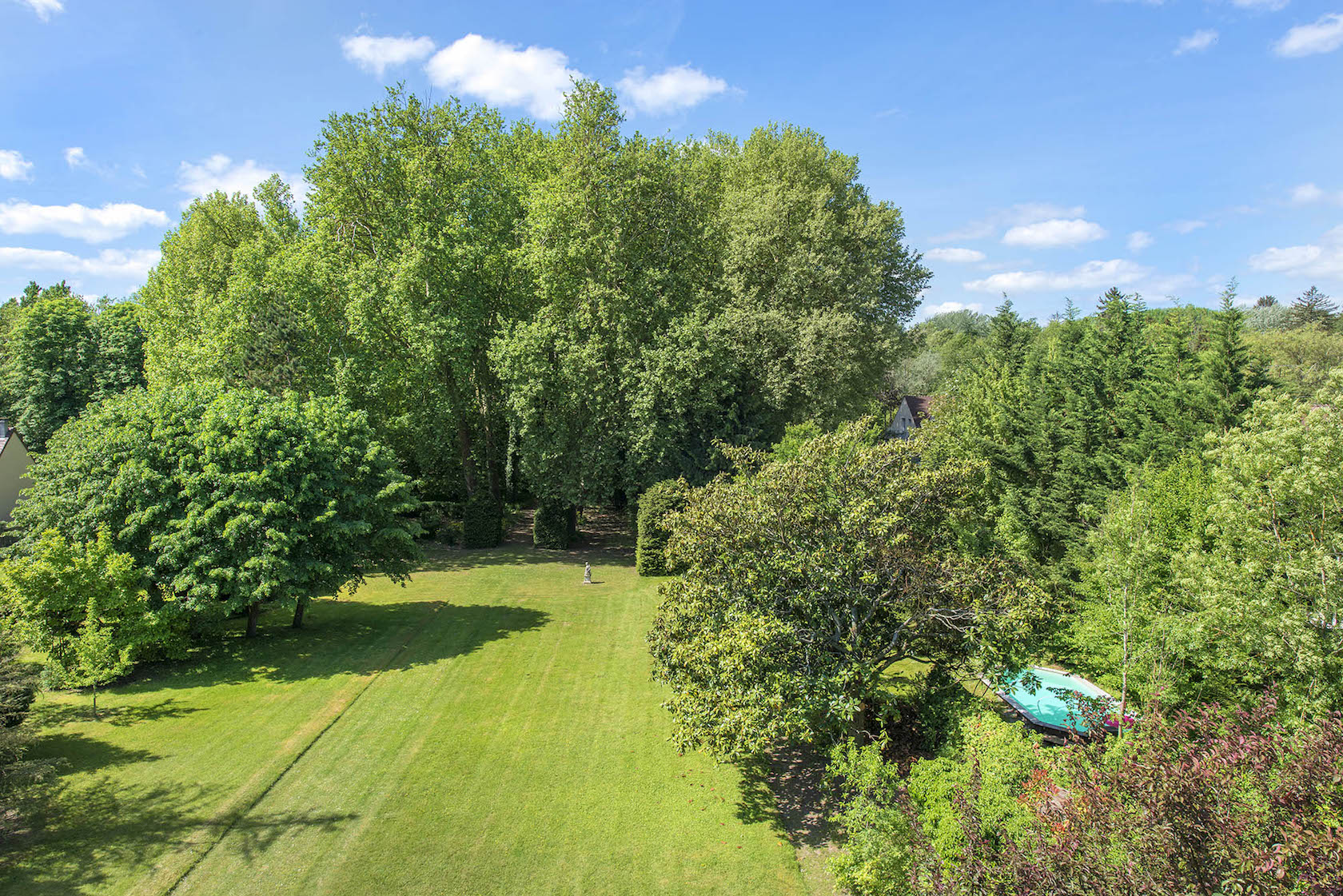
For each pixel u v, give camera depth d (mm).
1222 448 15055
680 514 15750
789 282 34906
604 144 33156
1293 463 13547
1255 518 13727
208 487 20531
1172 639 13586
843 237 38812
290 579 20625
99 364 50688
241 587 19734
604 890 10984
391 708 17375
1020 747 10820
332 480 22047
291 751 15047
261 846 11844
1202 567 14234
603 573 31969
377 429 35281
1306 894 5527
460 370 35531
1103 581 15922
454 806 13188
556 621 24562
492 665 20359
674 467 34094
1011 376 38031
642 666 20406
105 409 21203
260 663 20312
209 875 11070
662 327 33250
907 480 14062
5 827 11789
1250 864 5801
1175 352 26016
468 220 34688
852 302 35812
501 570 32312
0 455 33250
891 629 14609
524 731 16266
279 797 13352
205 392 22359
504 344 32719
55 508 19922
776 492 14094
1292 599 12766
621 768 14664
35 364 49406
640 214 33562
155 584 19875
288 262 33656
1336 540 12422
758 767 14766
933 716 14195
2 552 20266
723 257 37812
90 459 20281
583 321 32219
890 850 9297
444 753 15164
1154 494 18328
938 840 9109
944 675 14789
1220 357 23750
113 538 19703
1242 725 8820
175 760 14617
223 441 20391
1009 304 44062
